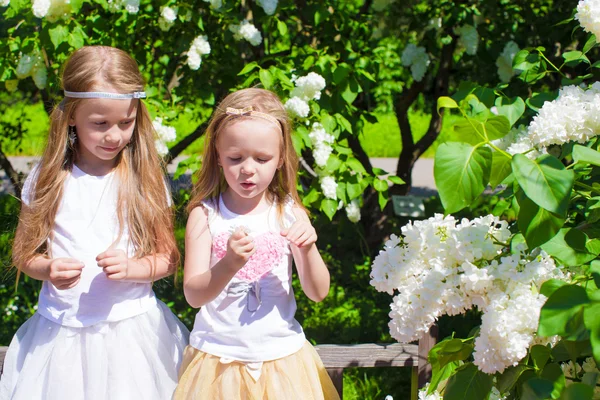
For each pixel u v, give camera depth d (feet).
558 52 15.49
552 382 5.02
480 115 6.14
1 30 14.11
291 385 6.12
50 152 6.52
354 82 12.17
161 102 12.21
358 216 12.94
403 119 17.85
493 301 5.13
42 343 6.43
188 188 11.85
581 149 5.11
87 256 6.46
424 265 5.64
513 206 5.75
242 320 6.18
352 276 16.10
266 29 14.01
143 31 13.92
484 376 5.47
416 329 5.49
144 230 6.63
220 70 13.89
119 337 6.44
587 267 5.43
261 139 5.93
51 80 11.73
